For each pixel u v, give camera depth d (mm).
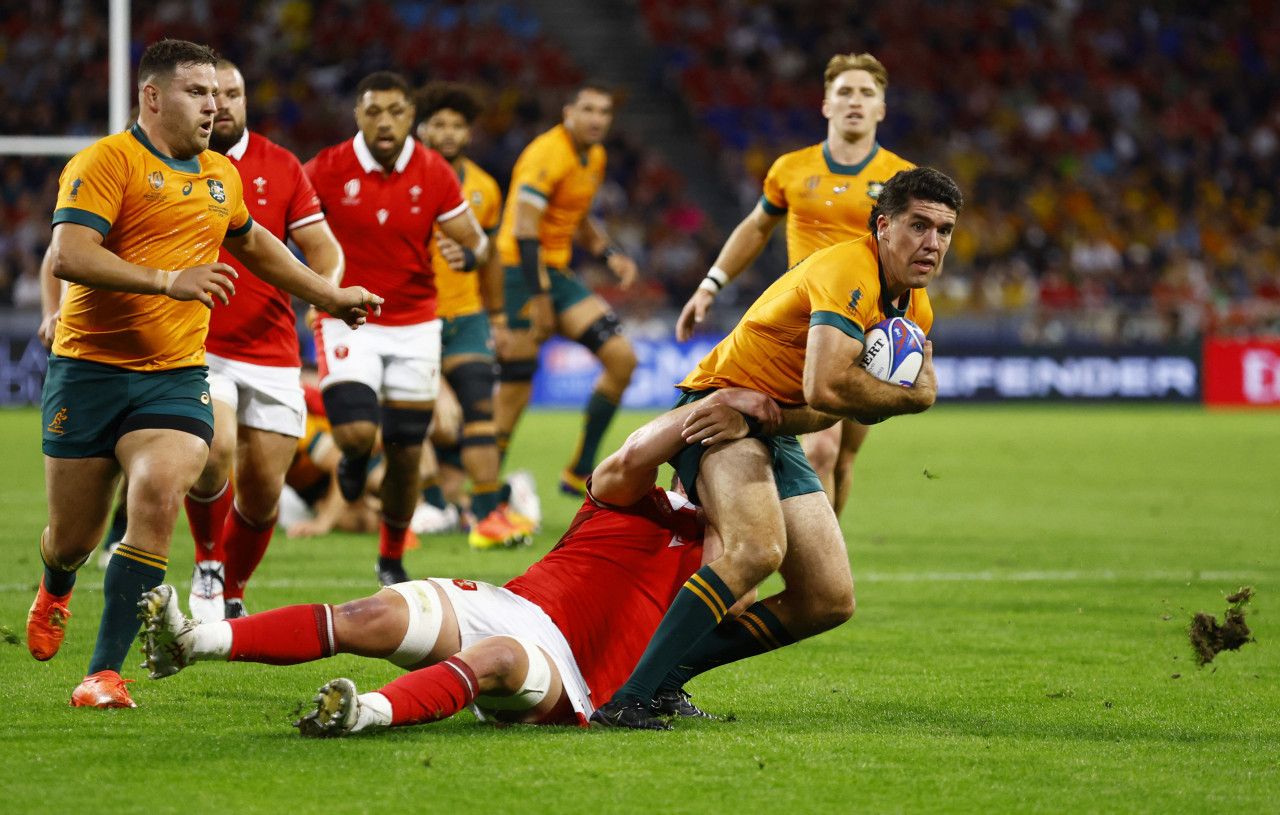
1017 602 23250
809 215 22953
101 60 92625
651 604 14180
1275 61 117750
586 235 36062
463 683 12508
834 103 22844
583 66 110312
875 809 10820
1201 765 12422
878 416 14547
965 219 99875
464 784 11227
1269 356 87625
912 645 19312
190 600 18953
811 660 18141
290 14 102062
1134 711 14984
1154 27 118000
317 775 11422
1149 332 87125
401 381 23438
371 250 23188
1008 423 75375
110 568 14227
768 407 14195
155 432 14461
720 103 108125
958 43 114625
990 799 11164
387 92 22812
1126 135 110625
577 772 11656
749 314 14789
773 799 11023
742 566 13625
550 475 45625
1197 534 33094
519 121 99000
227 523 20078
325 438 31547
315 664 16875
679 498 14492
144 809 10508
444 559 27172
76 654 17062
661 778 11539
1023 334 85750
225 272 13766
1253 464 52656
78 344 14602
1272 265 103812
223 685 15398
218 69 18922
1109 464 52844
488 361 29812
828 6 115312
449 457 34031
